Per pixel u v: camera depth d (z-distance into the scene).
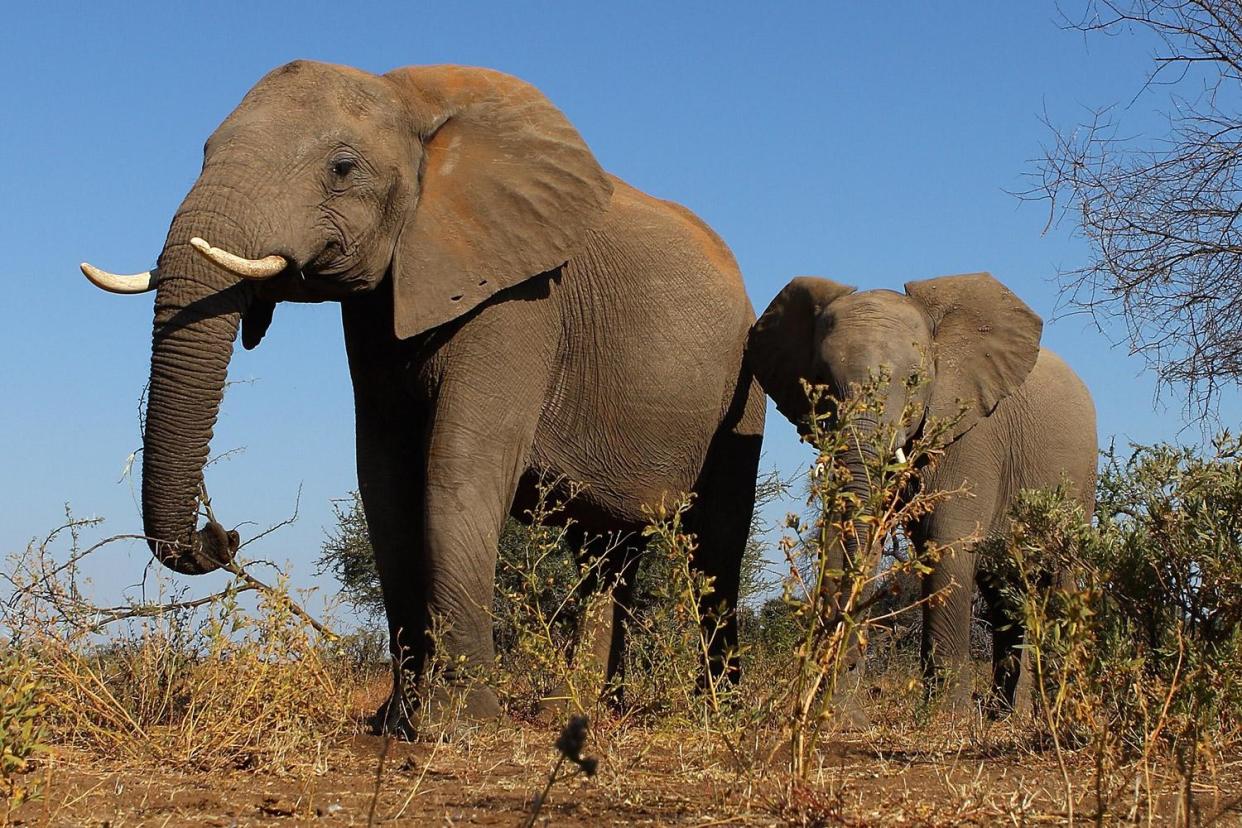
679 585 5.77
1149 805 4.90
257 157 8.05
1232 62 10.85
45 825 4.96
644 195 11.17
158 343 7.72
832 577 5.15
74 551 7.08
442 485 8.62
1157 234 10.93
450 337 8.87
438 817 5.29
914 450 5.31
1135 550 6.79
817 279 12.07
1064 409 13.48
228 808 5.54
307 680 7.13
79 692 6.87
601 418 9.91
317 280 8.32
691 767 6.07
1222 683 5.89
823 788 5.28
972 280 12.24
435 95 9.13
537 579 7.00
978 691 10.94
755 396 11.81
